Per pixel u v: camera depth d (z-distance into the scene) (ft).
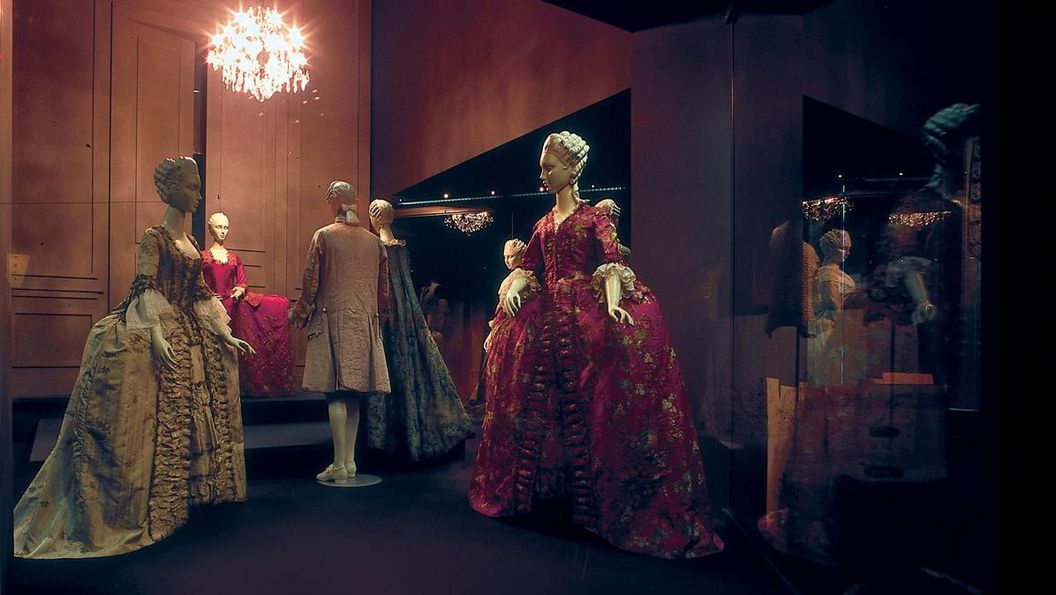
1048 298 3.46
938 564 4.38
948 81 4.37
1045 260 3.47
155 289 10.19
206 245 22.04
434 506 11.82
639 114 12.82
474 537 9.84
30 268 12.41
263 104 23.57
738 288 10.50
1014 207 3.54
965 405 4.14
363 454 15.61
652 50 12.73
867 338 5.58
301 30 24.52
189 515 10.49
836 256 6.33
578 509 10.04
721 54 11.80
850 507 5.86
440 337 23.34
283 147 24.08
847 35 6.25
